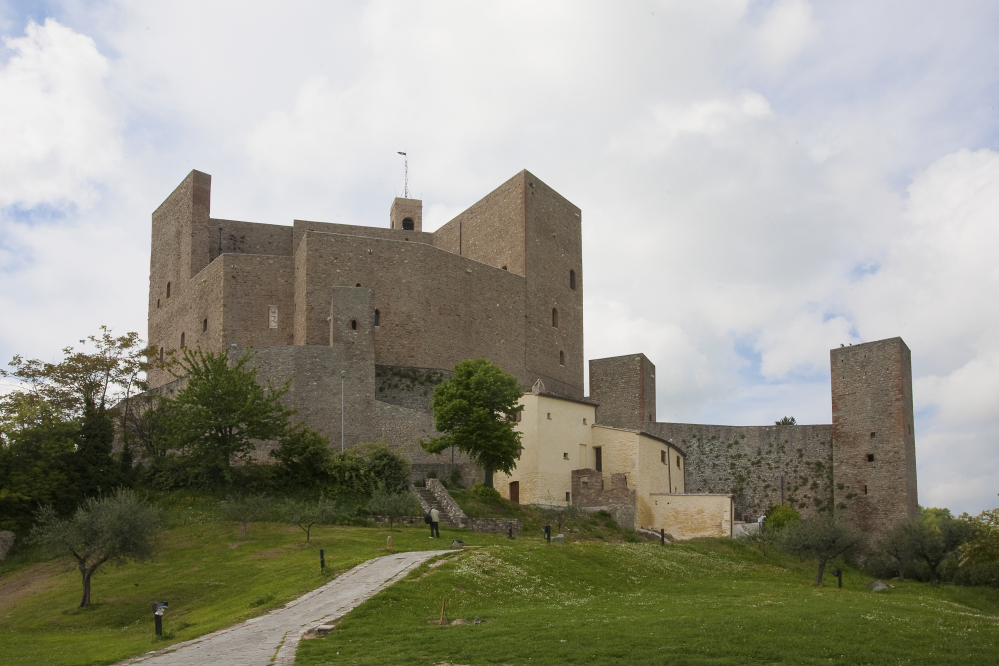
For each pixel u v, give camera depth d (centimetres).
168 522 4888
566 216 9544
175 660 2527
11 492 4981
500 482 6369
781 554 5619
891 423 7388
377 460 5694
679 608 3262
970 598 5322
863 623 2941
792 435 8031
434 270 7819
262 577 3897
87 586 3931
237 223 8506
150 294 8975
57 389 6034
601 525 5853
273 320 7444
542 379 8838
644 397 8412
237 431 5703
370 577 3541
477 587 3447
